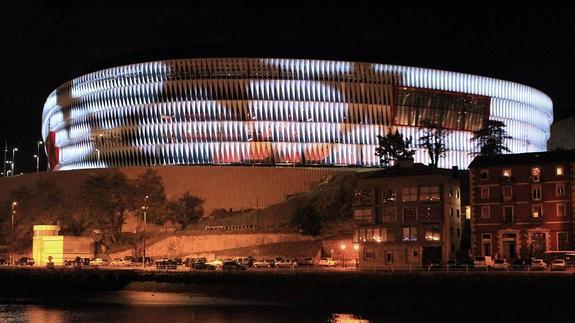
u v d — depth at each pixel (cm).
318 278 11006
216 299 11438
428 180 13412
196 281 12100
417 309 10019
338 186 17725
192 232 17350
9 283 13312
